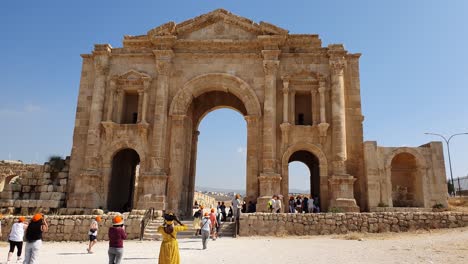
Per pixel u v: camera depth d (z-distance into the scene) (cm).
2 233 2591
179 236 2555
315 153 3259
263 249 1872
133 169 4056
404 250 1684
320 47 3456
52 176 3466
